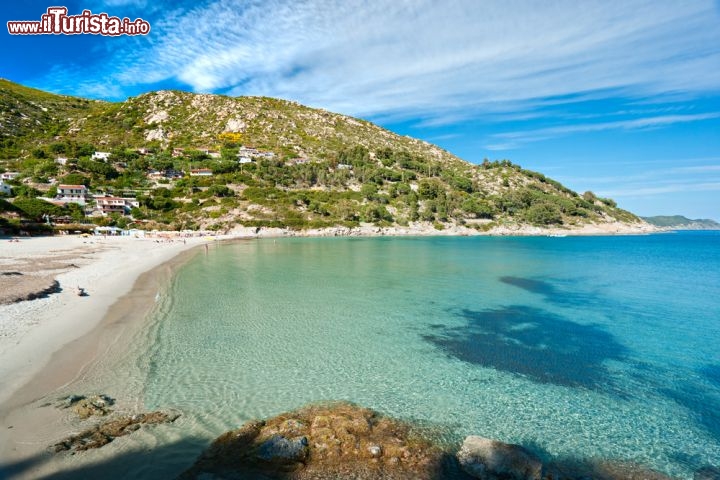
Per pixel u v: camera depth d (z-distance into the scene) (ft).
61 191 322.55
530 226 444.55
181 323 65.67
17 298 68.69
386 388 44.42
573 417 39.24
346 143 649.20
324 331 64.69
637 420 38.86
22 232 231.91
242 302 82.94
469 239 333.62
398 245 255.29
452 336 64.44
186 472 27.58
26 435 31.04
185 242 250.78
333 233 352.28
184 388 41.93
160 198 350.43
